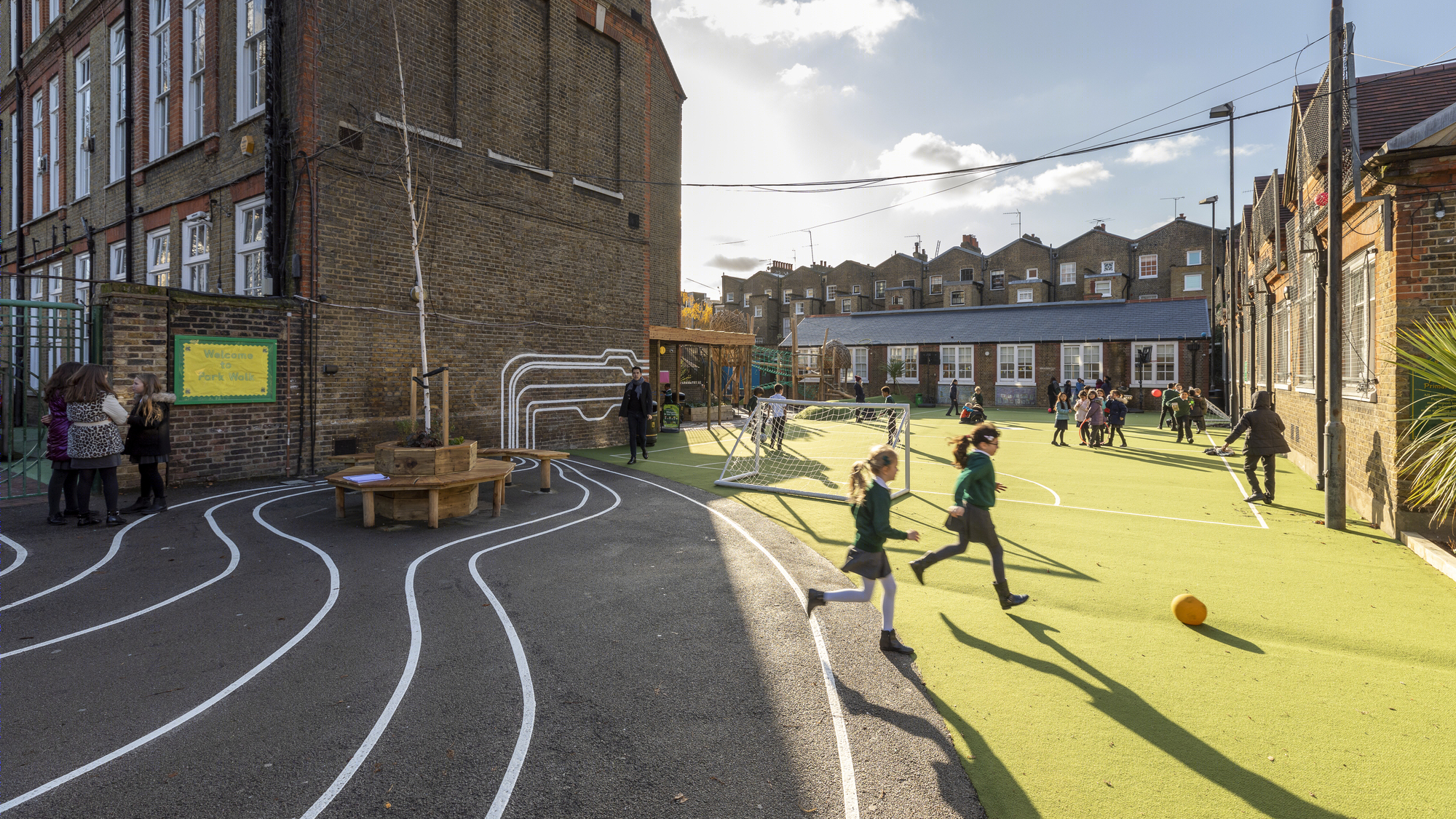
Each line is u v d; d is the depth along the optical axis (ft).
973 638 16.96
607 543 25.38
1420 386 26.25
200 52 45.65
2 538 24.11
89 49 55.67
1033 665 15.46
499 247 46.85
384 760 11.27
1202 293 155.43
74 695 13.26
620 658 15.38
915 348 137.18
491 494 34.73
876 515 15.72
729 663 15.23
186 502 30.12
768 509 32.35
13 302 30.25
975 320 139.33
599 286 55.31
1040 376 124.26
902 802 10.43
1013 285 170.50
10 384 30.78
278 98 37.68
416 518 28.60
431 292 42.50
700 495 35.58
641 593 19.83
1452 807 10.34
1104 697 13.96
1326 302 37.42
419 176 41.81
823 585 20.92
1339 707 13.53
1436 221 26.18
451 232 43.68
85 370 25.58
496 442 46.78
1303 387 43.88
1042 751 11.94
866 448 60.29
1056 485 40.04
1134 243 167.12
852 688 14.20
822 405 40.34
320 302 37.27
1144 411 115.34
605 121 55.83
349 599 18.81
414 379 33.27
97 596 18.74
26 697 13.17
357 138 38.73
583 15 53.11
